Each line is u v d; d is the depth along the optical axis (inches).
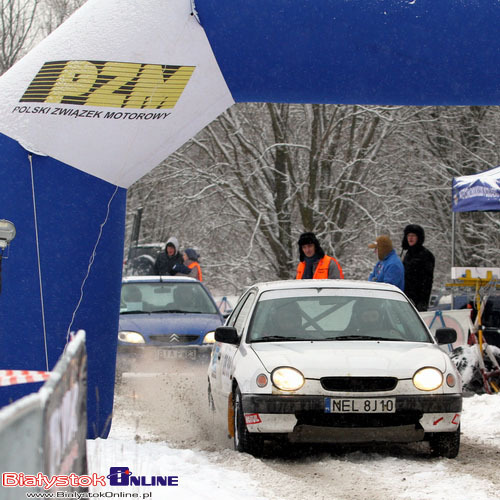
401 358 1033.5
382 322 1168.2
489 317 1775.3
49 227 1125.1
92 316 1147.3
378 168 3895.2
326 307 1186.6
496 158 3934.5
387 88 1185.4
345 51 1153.4
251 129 3855.8
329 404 981.8
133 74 1139.9
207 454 1025.5
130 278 2092.8
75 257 1131.9
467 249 4099.4
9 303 1112.8
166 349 1766.7
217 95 1175.0
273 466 967.6
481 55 1157.1
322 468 955.3
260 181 3836.1
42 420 317.7
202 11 1145.4
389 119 3681.1
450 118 3841.0
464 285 1743.4
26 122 1122.7
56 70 1133.7
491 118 3956.7
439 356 1059.9
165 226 4274.1
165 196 4126.5
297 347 1084.5
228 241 4156.0
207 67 1157.1
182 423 1304.1
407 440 994.7
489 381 1654.8
